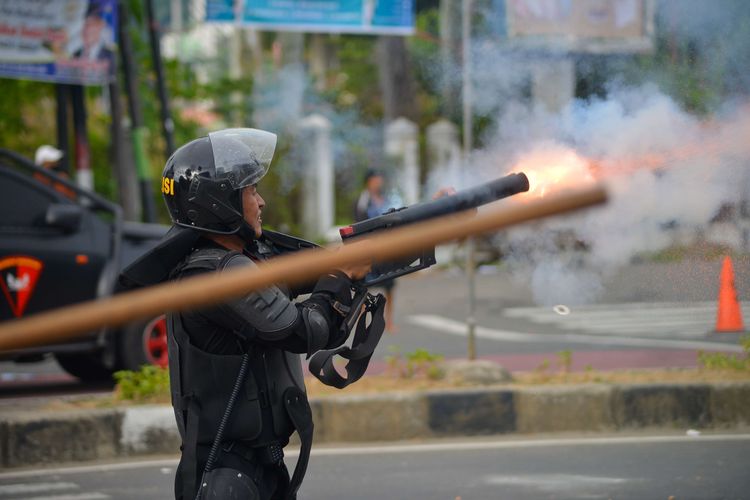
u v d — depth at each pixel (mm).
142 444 8883
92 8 16062
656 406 9305
